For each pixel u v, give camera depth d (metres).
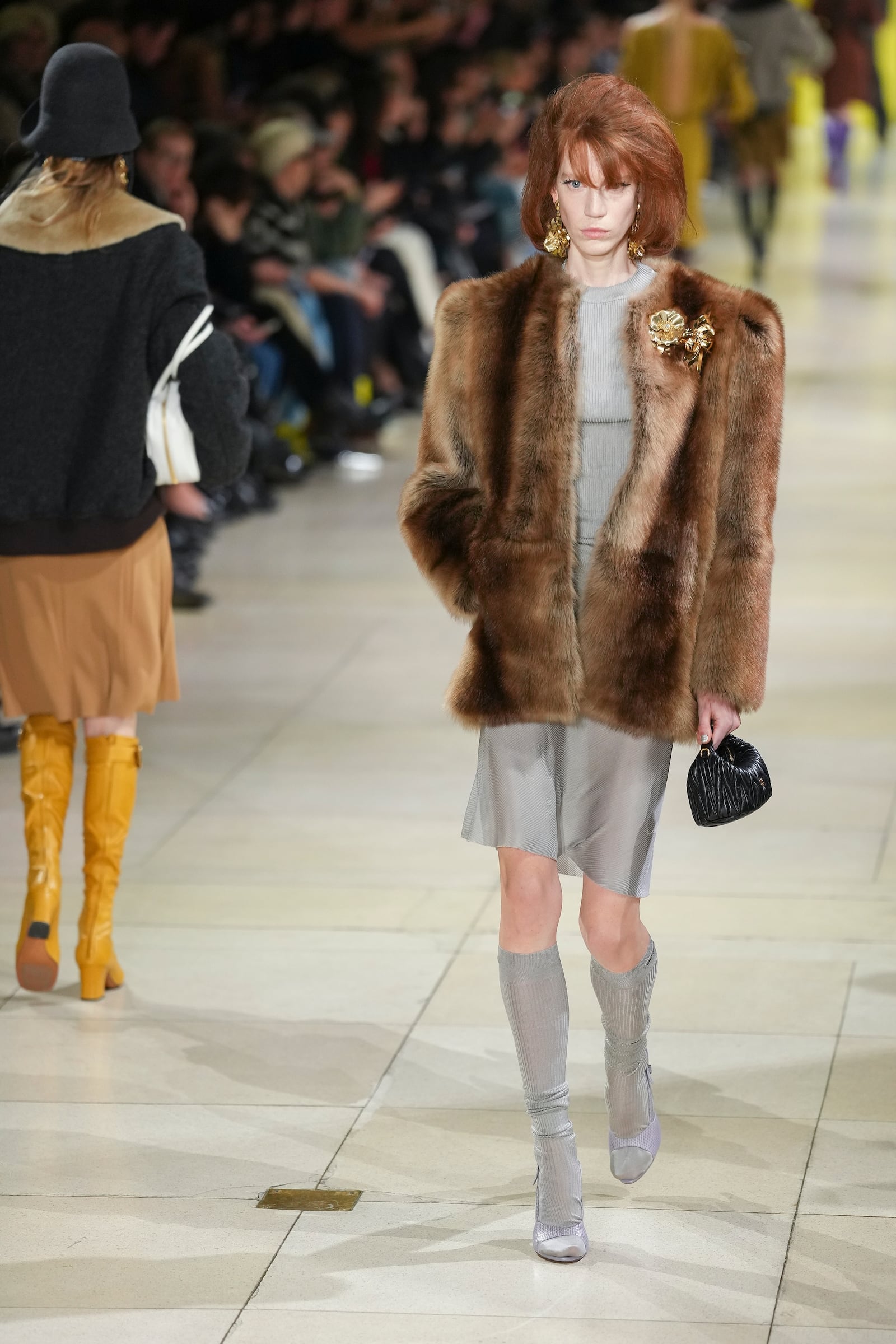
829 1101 11.07
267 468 27.86
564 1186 9.50
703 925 13.62
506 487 9.32
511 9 43.84
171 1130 10.88
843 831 15.44
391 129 33.94
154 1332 8.94
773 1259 9.48
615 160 8.97
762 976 12.76
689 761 17.12
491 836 9.48
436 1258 9.55
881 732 17.80
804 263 49.53
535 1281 9.32
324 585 23.25
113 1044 11.98
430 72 36.09
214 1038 12.02
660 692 9.23
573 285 9.28
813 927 13.57
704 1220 9.84
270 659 20.39
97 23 26.83
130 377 11.88
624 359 9.18
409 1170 10.43
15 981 12.97
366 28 34.12
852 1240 9.64
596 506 9.30
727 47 38.41
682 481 9.20
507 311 9.36
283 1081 11.45
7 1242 9.73
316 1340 8.86
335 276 29.62
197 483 12.49
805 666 19.80
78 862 15.01
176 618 21.92
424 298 32.97
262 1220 9.93
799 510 26.62
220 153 26.77
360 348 29.92
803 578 23.20
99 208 11.91
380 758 17.39
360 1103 11.17
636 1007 9.69
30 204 11.95
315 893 14.34
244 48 32.84
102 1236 9.78
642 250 9.34
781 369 9.28
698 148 38.72
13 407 11.91
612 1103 9.92
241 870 14.80
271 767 17.17
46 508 12.02
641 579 9.21
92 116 11.78
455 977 12.86
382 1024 12.19
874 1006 12.30
